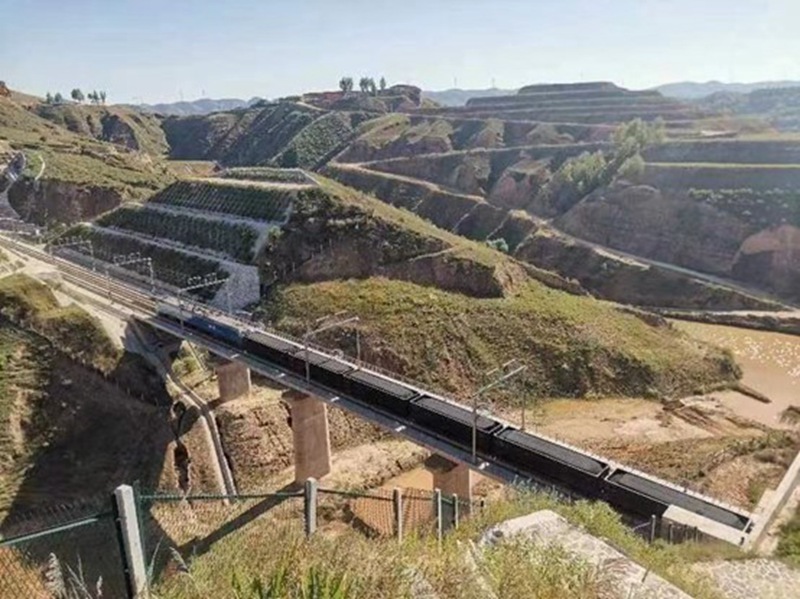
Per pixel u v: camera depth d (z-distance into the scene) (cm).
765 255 10869
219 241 9625
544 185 15050
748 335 9569
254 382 7344
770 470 4647
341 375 5225
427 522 2255
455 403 4672
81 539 1565
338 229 9125
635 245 12300
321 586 898
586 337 7800
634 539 1753
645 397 7312
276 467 6262
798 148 12325
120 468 5503
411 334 7675
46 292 7456
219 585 987
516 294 8644
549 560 1100
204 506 2931
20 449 5503
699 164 12606
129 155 16950
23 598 1409
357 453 6438
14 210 13350
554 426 6612
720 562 2214
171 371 7050
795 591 1995
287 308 8319
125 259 10319
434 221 15400
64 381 6225
